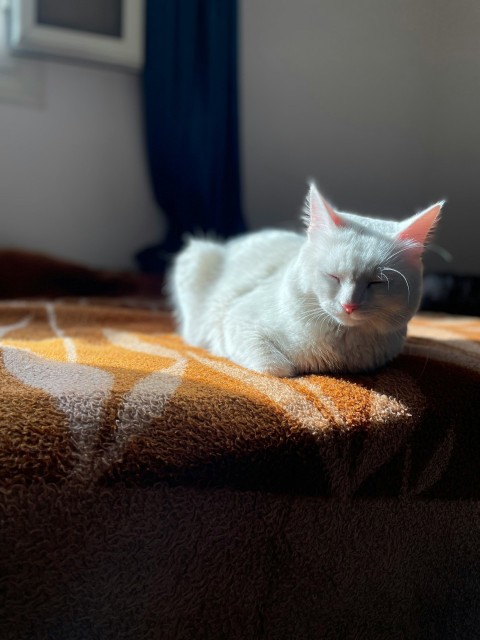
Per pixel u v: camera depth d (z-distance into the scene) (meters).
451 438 0.72
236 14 1.73
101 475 0.52
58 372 0.70
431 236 0.81
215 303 1.03
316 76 2.00
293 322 0.82
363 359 0.82
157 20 1.63
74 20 1.60
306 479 0.61
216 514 0.57
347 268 0.74
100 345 0.98
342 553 0.64
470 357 0.92
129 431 0.56
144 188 1.82
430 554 0.71
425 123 2.14
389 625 0.69
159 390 0.64
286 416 0.63
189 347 1.02
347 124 2.06
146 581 0.54
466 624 0.74
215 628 0.58
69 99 1.70
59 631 0.50
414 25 2.09
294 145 2.00
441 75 2.05
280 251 1.04
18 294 1.57
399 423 0.68
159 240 1.85
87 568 0.51
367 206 2.13
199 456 0.56
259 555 0.59
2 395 0.59
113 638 0.53
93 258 1.80
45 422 0.54
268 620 0.61
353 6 2.00
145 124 1.71
